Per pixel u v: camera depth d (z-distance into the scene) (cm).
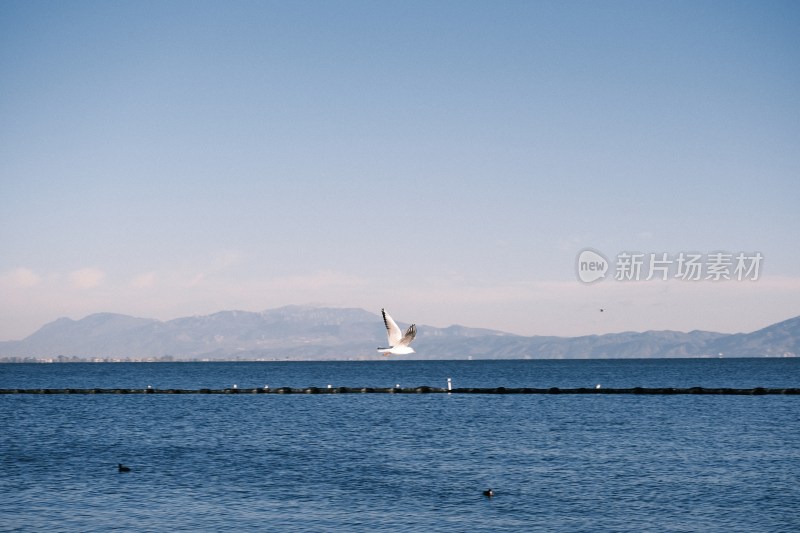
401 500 5006
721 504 4850
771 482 5509
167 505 4884
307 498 5081
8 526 4378
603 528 4325
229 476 5872
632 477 5731
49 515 4631
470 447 7394
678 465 6247
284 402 13762
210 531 4278
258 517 4578
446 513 4662
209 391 16688
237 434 8638
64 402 14075
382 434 8506
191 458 6788
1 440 8169
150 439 8212
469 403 13150
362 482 5600
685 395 14762
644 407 12025
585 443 7625
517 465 6297
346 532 4266
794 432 8431
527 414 10925
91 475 5938
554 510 4719
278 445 7650
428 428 9100
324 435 8475
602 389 15650
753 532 4238
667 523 4409
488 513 4659
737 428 8875
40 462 6594
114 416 11100
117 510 4753
